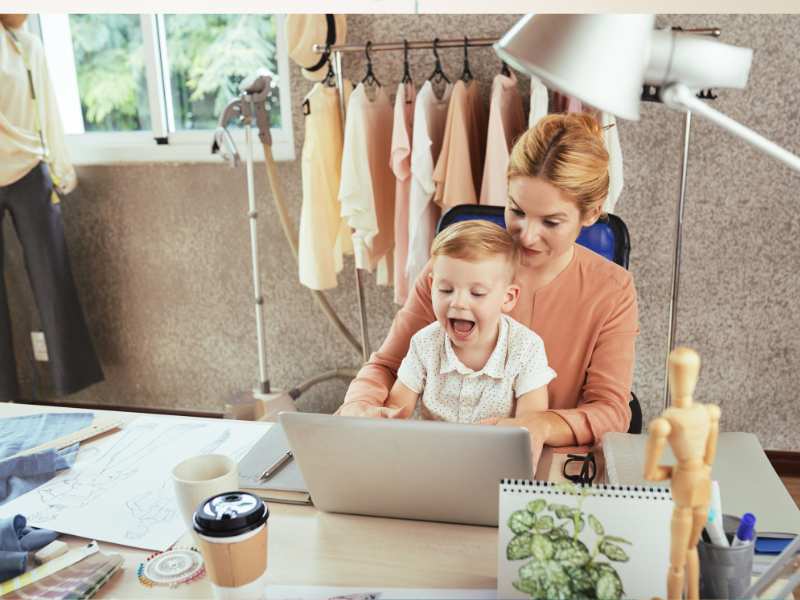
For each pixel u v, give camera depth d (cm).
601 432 122
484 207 156
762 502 94
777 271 240
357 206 224
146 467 115
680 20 223
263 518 79
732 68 61
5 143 255
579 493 77
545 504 77
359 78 251
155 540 95
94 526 99
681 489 64
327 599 83
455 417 131
